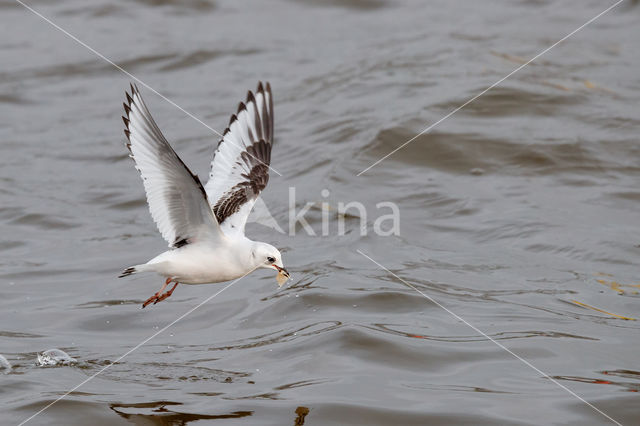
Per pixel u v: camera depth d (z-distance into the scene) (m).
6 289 13.41
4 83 23.48
